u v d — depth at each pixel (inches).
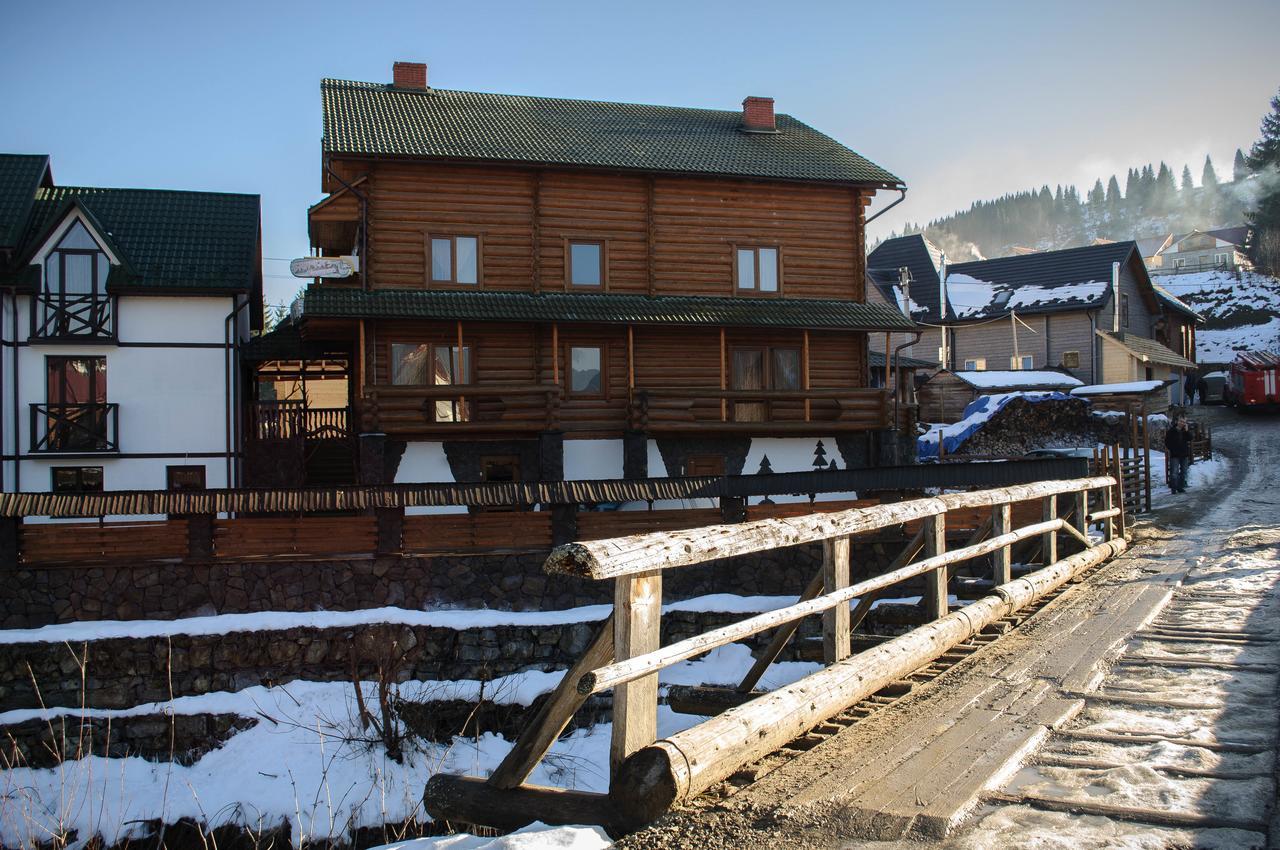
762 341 1002.7
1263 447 1386.6
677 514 680.4
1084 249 1934.1
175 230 1060.5
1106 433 1299.2
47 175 1115.3
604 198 961.5
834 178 994.1
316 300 873.5
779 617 237.1
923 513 326.3
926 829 157.5
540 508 858.8
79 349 979.3
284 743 546.3
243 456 1006.4
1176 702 235.0
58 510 589.6
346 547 629.9
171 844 485.1
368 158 881.5
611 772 194.2
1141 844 148.9
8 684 563.2
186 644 583.2
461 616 617.0
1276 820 156.8
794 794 179.2
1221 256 4488.2
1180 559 501.7
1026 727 215.6
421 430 869.8
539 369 935.7
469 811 216.5
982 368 1871.3
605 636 205.2
